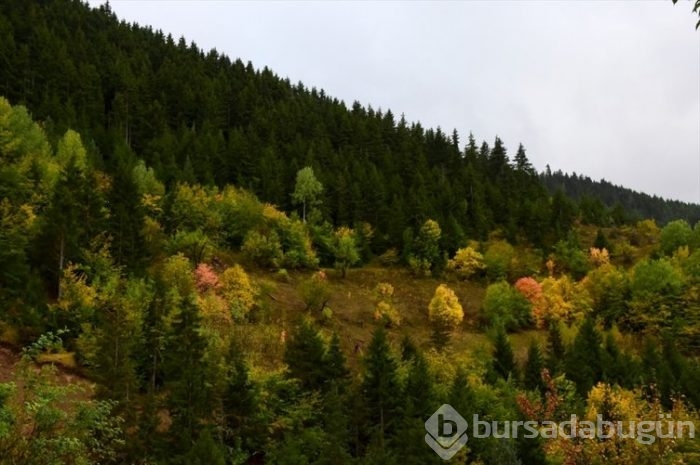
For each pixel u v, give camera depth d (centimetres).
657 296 7938
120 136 9400
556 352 6200
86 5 17050
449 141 14812
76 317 4038
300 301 7281
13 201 5112
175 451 3148
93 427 1429
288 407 4062
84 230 5050
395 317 7331
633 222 13262
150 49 15875
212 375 3647
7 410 1184
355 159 12431
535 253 10394
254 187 10125
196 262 6725
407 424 3625
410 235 9569
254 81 16438
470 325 7950
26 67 10444
